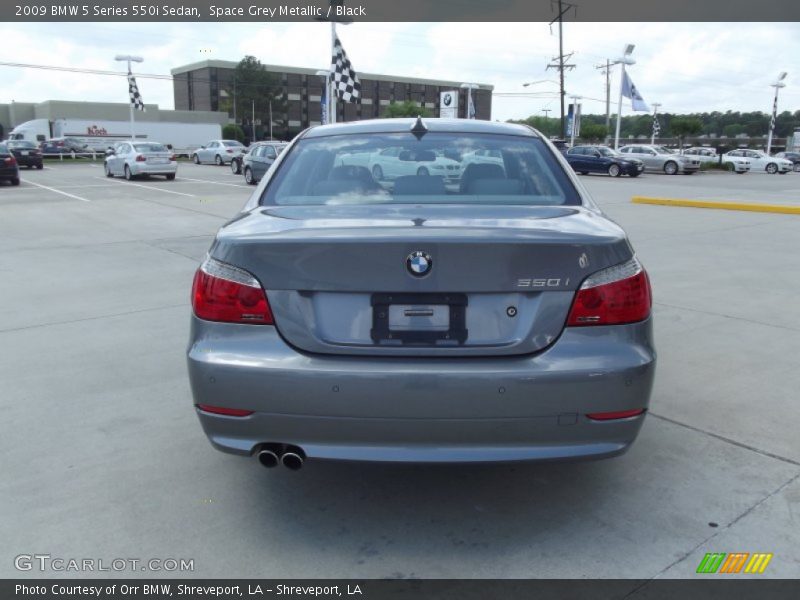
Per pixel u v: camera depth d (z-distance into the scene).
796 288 6.97
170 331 5.43
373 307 2.38
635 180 28.25
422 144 3.39
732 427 3.64
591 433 2.41
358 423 2.37
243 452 2.50
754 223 12.64
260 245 2.41
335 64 23.84
